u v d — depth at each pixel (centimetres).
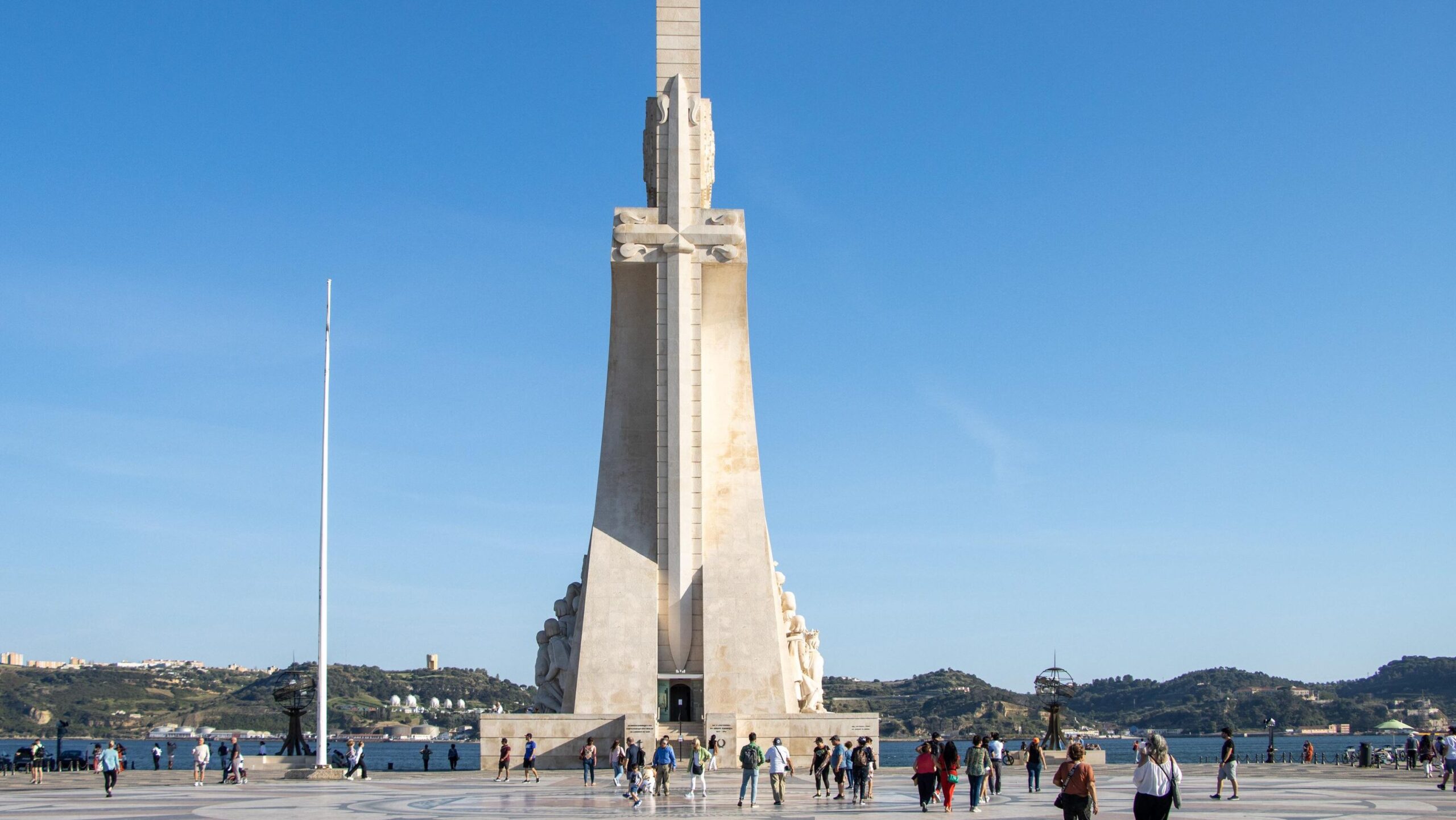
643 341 4912
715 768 4216
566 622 4888
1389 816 2497
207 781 4119
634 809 2752
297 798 3166
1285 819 2414
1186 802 2922
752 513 4750
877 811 2658
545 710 4794
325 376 4131
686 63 4969
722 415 4825
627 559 4728
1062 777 1711
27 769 4947
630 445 4859
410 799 3089
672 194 4850
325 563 4084
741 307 4875
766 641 4609
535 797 3139
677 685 4622
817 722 4469
